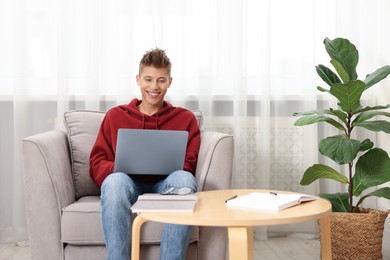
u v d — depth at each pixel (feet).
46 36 10.25
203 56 10.35
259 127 10.46
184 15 10.26
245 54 10.34
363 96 10.46
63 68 10.07
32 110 10.33
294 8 10.39
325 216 5.52
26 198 7.07
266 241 10.40
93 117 8.79
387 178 8.58
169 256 6.69
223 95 10.48
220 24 10.34
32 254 7.07
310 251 9.60
